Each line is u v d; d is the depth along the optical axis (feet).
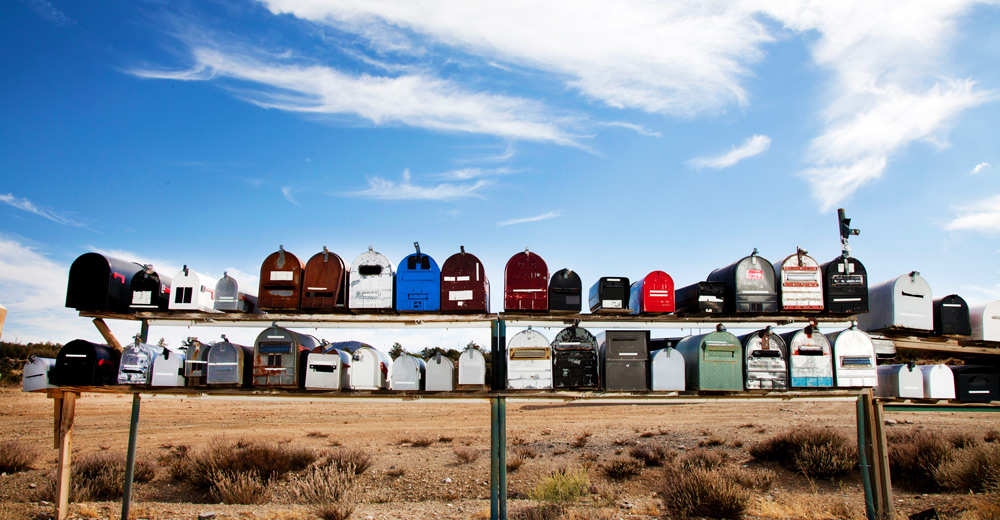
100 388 25.57
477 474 44.24
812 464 40.96
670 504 31.50
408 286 25.35
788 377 25.58
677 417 77.87
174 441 58.49
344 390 25.40
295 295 25.22
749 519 29.32
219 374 24.98
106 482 38.37
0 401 83.51
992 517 25.30
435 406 103.50
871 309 28.48
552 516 29.99
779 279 26.20
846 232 26.63
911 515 27.89
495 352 26.03
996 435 49.21
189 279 25.36
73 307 24.68
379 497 39.55
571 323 26.68
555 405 98.94
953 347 28.73
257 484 37.24
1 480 39.17
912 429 55.47
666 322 26.61
